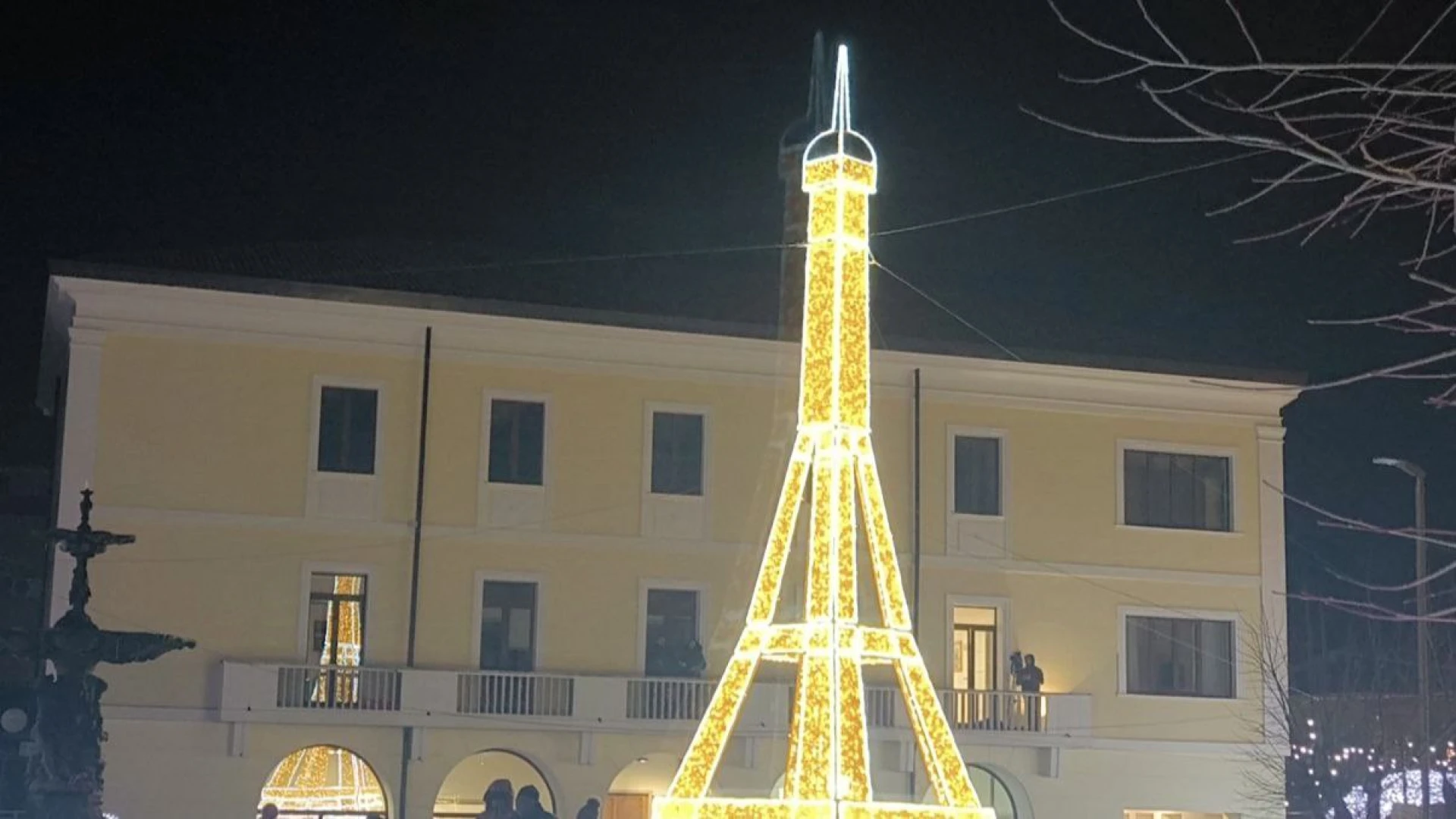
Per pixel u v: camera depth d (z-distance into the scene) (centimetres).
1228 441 4106
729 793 3616
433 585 3628
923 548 3878
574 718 3566
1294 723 4072
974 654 3903
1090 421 4038
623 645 3703
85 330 3516
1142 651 3978
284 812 3516
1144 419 4069
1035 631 3922
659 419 3803
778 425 3847
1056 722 3816
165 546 3506
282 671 3456
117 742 3412
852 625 1343
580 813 3206
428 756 3512
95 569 3466
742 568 3775
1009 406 3991
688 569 3759
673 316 3769
